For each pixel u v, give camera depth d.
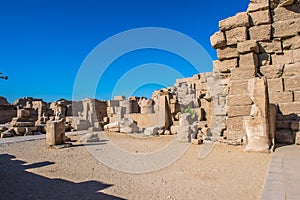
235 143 10.30
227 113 11.16
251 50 10.94
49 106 36.28
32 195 5.13
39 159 9.32
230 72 11.80
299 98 10.39
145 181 6.29
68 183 6.07
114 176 6.83
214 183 5.75
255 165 6.99
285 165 6.25
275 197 4.04
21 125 18.88
